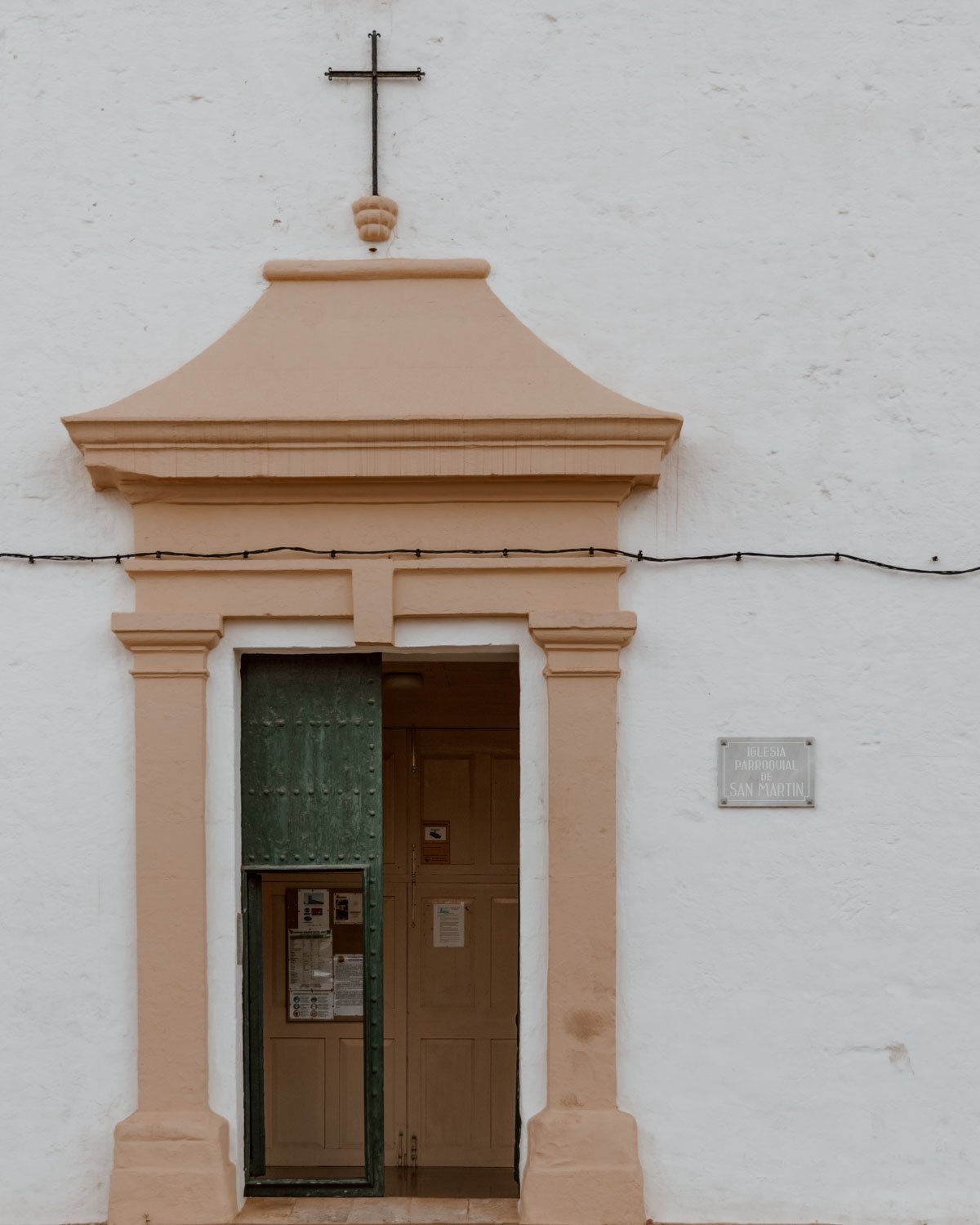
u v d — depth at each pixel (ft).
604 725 16.08
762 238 16.57
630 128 16.69
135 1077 16.08
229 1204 15.75
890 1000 16.05
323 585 16.30
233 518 16.29
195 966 16.01
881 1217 15.84
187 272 16.72
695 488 16.42
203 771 16.20
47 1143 16.02
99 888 16.24
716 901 16.14
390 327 16.55
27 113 16.75
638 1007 16.07
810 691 16.24
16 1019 16.12
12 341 16.62
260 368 16.30
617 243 16.61
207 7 16.84
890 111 16.60
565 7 16.76
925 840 16.14
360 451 15.83
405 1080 22.02
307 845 16.81
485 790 22.29
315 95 16.81
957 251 16.49
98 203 16.72
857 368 16.44
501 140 16.72
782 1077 16.01
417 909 22.18
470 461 15.79
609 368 16.52
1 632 16.40
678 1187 15.93
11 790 16.28
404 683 21.75
